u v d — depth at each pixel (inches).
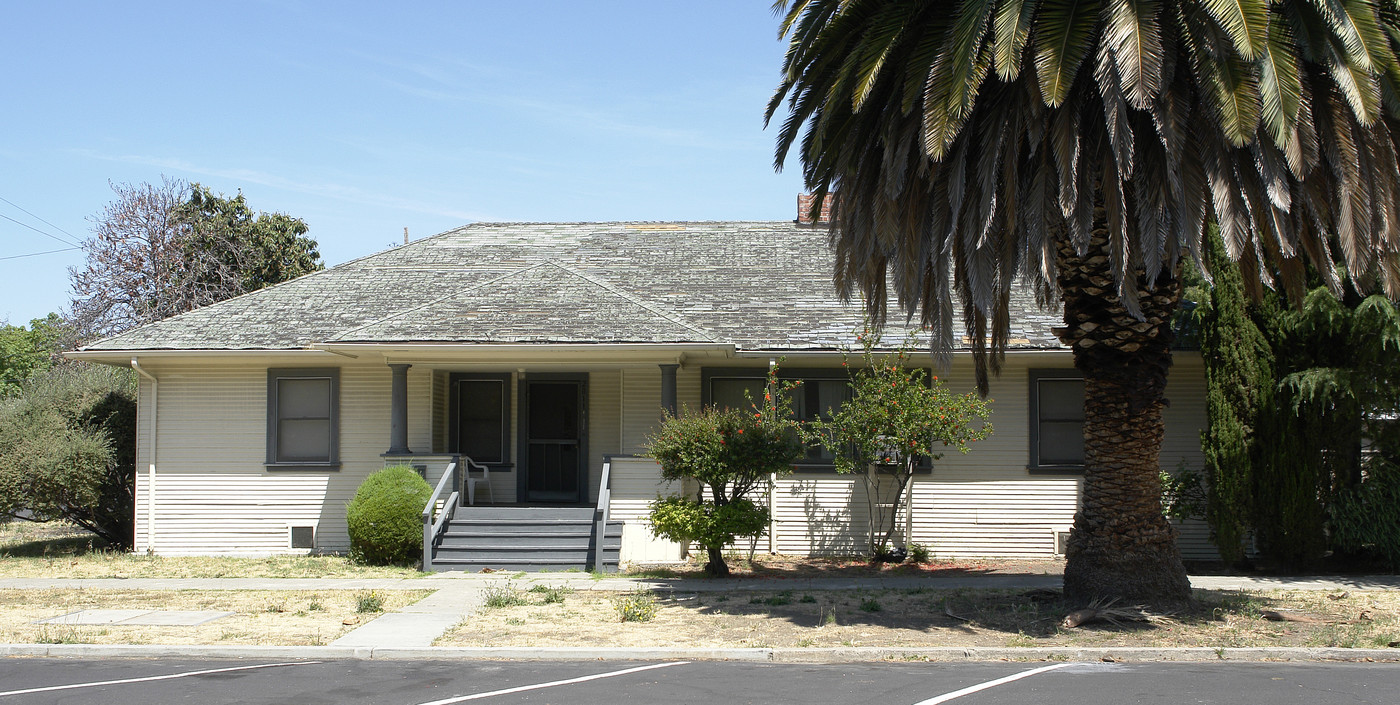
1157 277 418.0
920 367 660.7
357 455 677.9
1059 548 657.6
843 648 365.7
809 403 675.4
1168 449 653.3
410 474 614.9
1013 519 661.3
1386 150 394.9
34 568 604.7
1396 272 425.1
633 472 627.5
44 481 653.9
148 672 336.8
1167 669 340.2
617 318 625.3
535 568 594.9
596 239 861.8
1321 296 534.0
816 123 464.1
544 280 686.5
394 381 633.0
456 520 619.5
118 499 713.6
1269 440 567.5
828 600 478.3
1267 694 298.2
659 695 298.4
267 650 367.9
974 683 315.3
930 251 426.3
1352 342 545.0
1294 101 353.1
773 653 360.8
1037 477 662.5
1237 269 512.4
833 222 475.8
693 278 765.3
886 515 665.6
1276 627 403.9
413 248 845.8
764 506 612.7
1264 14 344.2
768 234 859.4
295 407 685.3
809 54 442.6
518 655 362.3
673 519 557.9
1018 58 366.9
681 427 569.9
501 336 598.9
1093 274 420.8
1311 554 566.9
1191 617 416.8
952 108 373.1
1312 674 330.0
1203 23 362.6
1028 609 441.1
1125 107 358.9
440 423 692.7
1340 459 569.9
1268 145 367.9
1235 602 454.6
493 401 711.1
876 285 481.7
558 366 669.3
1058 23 364.8
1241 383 569.3
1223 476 570.3
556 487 703.7
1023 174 409.4
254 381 683.4
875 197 432.8
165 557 658.8
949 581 541.0
